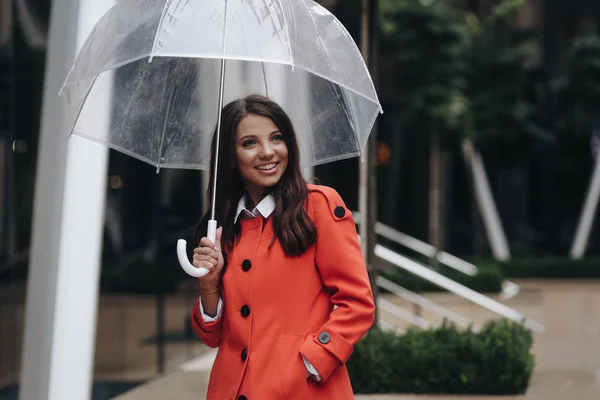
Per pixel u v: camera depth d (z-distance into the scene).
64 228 5.63
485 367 7.66
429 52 18.30
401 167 24.31
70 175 5.65
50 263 5.62
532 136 23.23
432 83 18.38
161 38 3.51
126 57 3.56
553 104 26.66
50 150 5.67
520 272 23.70
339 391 3.56
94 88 4.05
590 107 25.48
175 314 10.34
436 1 18.53
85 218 5.66
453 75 18.50
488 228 24.58
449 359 7.68
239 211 3.63
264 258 3.53
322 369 3.43
